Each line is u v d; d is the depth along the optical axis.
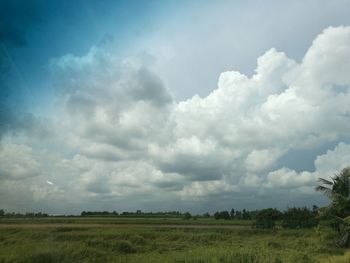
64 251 17.12
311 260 18.75
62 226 41.28
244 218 86.56
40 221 40.25
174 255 18.06
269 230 48.81
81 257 17.66
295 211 55.72
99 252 19.44
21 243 22.36
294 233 45.22
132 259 18.11
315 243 31.16
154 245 29.16
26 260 15.08
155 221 73.00
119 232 35.03
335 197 31.59
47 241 24.25
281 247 28.36
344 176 32.28
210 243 33.00
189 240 35.44
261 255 16.61
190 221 75.81
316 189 32.78
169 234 38.09
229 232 46.81
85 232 35.19
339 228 31.34
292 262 17.09
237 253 16.56
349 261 17.62
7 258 14.82
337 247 29.69
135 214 111.00
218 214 88.25
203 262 15.85
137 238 31.08
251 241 35.22
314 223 53.00
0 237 25.42
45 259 15.76
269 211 53.28
